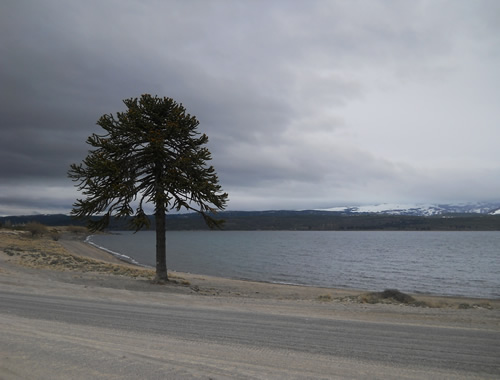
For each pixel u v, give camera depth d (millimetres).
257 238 197875
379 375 5625
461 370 5957
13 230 98750
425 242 146875
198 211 21047
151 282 20500
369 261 66188
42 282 17531
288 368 5848
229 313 11055
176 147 21094
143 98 20594
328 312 12000
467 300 23688
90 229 20031
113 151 19578
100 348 6551
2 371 5297
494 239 175125
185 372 5418
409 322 10258
